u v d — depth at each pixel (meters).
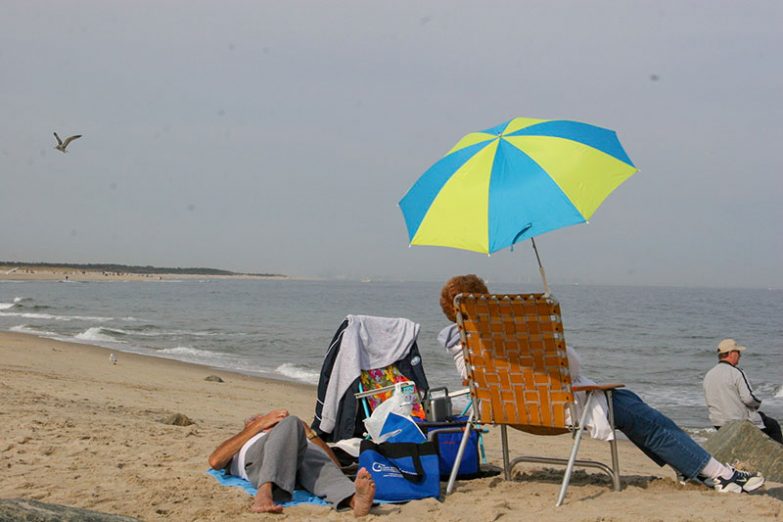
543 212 4.32
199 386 15.52
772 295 161.00
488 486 5.21
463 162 4.74
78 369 16.78
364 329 6.06
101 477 5.23
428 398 5.61
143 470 5.47
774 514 4.33
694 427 13.98
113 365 18.67
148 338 30.80
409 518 4.33
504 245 4.30
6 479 5.12
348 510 4.53
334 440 5.90
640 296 134.62
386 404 5.15
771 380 22.20
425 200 4.76
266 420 5.10
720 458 6.49
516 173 4.51
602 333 40.75
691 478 4.98
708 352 30.44
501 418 4.89
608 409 4.86
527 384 4.77
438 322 51.81
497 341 4.77
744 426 6.53
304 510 4.50
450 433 5.32
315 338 33.19
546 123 4.84
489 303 4.70
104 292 98.81
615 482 4.96
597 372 23.86
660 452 4.98
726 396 7.46
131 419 8.55
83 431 7.00
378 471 4.79
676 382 21.25
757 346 33.62
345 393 5.88
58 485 5.00
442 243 4.49
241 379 18.31
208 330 37.00
